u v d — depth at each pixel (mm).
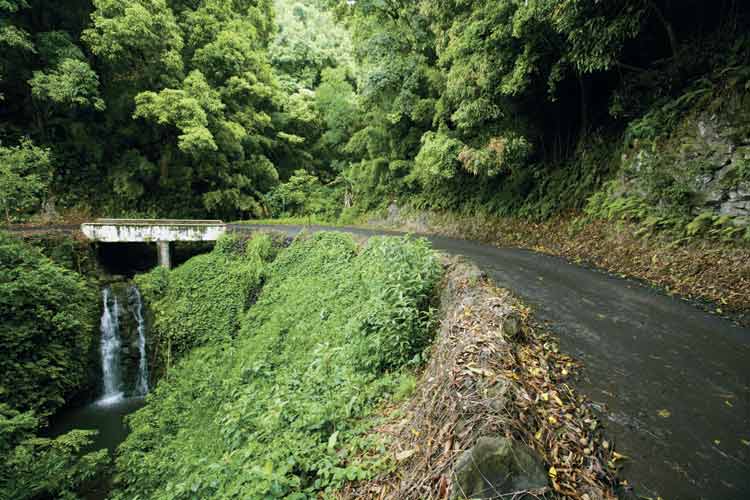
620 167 8312
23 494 4844
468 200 13898
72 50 15125
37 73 14102
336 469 2672
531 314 4703
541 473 1879
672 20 8000
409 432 2822
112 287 11734
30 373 8500
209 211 20734
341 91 24797
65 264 11094
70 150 17219
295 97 25422
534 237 10148
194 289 12008
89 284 11398
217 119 18391
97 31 15242
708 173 6402
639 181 7648
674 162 7020
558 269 7094
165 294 12164
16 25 14398
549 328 4293
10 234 10117
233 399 6707
